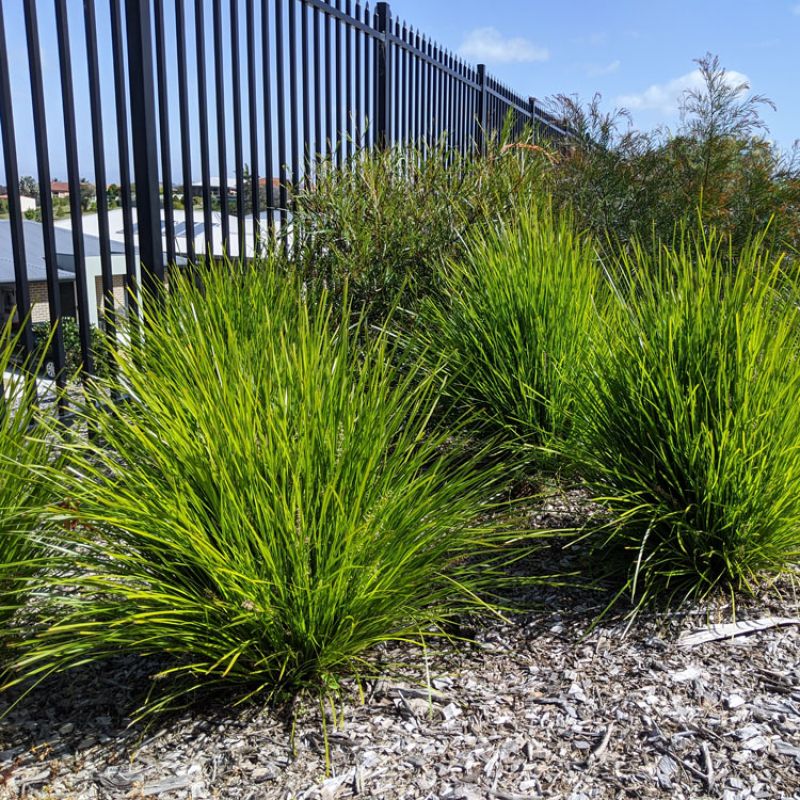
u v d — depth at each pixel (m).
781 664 2.13
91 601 2.00
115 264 9.18
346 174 4.58
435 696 2.03
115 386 2.66
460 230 4.33
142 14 3.70
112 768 1.79
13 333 4.33
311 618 1.93
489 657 2.21
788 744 1.81
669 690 2.03
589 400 2.79
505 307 3.44
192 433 2.11
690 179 6.18
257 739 1.88
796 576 2.58
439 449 3.28
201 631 1.97
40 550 2.26
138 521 1.92
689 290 2.69
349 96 5.76
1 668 2.12
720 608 2.42
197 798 1.69
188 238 4.09
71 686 2.11
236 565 1.90
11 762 1.81
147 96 3.77
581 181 6.10
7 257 8.37
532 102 11.20
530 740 1.86
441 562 2.24
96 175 3.56
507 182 4.68
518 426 3.37
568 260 3.63
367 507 2.08
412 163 4.69
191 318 3.12
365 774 1.75
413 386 3.52
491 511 2.88
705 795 1.67
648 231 5.82
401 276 4.20
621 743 1.84
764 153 6.38
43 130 3.30
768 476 2.39
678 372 2.57
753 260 2.79
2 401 2.37
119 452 2.23
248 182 6.05
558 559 2.74
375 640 2.04
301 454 2.00
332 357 2.49
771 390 2.46
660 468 2.61
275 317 3.19
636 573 2.32
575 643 2.26
